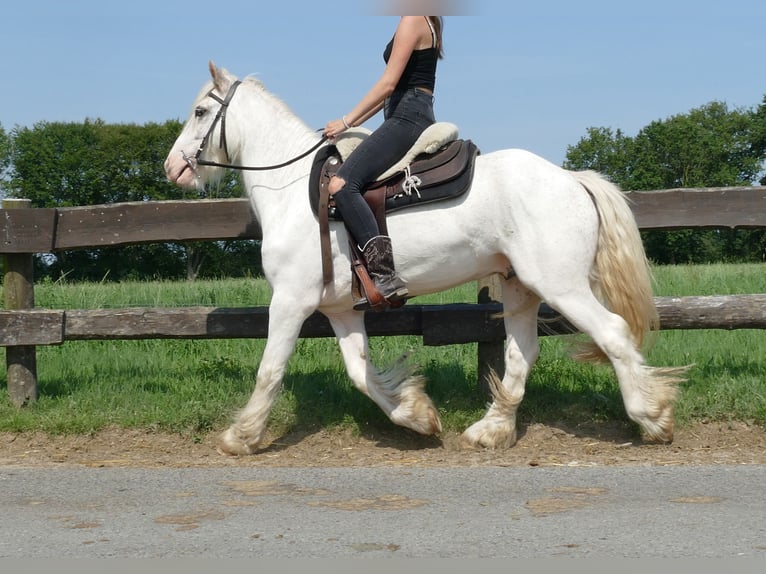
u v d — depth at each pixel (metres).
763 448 5.39
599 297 5.31
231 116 5.72
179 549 3.56
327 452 5.55
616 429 5.84
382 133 5.17
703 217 6.00
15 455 5.50
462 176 5.13
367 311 6.24
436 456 5.38
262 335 6.32
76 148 60.84
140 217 6.34
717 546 3.50
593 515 3.94
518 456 5.34
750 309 5.96
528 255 5.07
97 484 4.63
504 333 6.17
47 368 7.56
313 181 5.28
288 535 3.72
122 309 6.43
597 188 5.21
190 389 6.59
